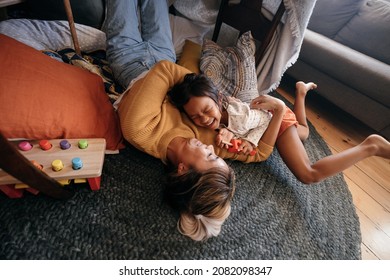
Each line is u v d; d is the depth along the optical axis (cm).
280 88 181
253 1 116
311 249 76
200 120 76
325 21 177
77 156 61
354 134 151
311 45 152
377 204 107
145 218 67
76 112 68
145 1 125
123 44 111
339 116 165
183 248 65
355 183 116
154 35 123
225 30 154
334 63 142
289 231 78
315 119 157
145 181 77
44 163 58
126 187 73
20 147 58
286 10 106
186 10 150
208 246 67
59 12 114
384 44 151
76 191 67
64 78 72
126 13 114
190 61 126
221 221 64
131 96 77
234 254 67
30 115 60
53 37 104
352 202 100
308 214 86
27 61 66
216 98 78
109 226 63
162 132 75
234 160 95
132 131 71
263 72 127
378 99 130
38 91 63
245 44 117
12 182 54
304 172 84
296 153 87
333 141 142
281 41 114
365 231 95
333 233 84
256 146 87
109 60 110
